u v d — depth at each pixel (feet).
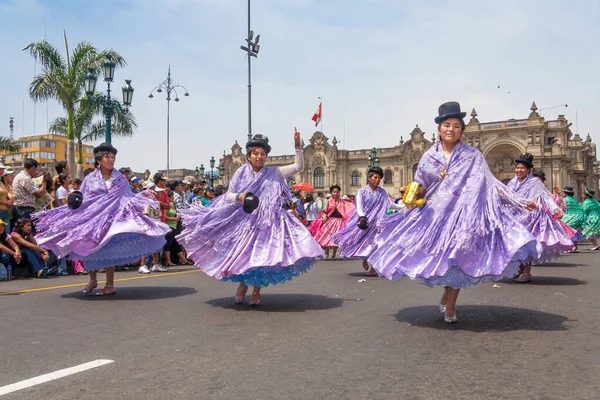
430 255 14.71
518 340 13.29
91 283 21.80
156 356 11.93
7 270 28.50
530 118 198.18
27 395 9.48
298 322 15.64
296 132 19.71
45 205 32.96
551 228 27.17
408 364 11.25
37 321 15.92
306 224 55.62
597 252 47.26
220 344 13.00
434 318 16.11
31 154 276.41
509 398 9.23
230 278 18.51
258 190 19.22
